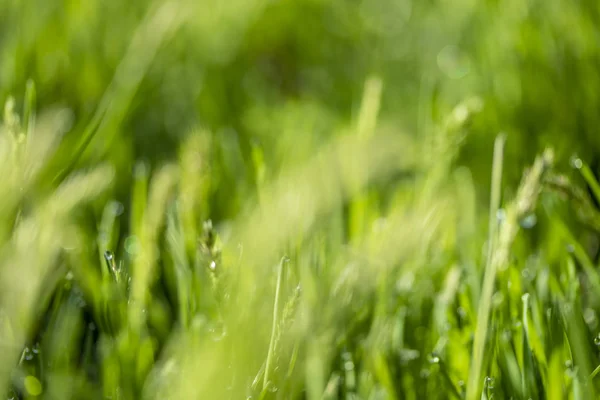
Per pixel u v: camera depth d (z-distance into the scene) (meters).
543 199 1.07
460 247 1.04
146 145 1.28
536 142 1.16
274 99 1.58
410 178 1.13
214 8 1.65
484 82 1.29
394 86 1.51
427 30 1.64
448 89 1.34
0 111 1.19
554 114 1.17
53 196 0.92
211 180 1.10
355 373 0.96
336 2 1.85
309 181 0.95
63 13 1.41
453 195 1.08
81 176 1.04
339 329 0.95
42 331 0.97
